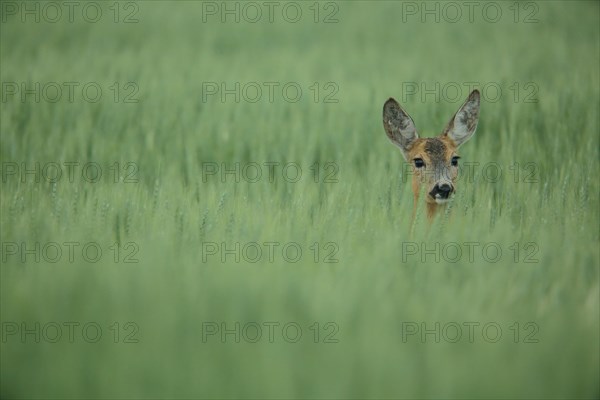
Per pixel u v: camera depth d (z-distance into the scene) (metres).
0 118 20.19
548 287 10.13
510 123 19.53
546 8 39.19
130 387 7.72
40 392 7.82
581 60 27.36
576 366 8.23
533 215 12.82
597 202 13.87
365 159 18.45
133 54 28.98
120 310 8.81
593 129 18.86
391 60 28.75
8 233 11.37
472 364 7.95
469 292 9.54
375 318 8.61
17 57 28.00
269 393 7.62
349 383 7.66
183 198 13.23
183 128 20.28
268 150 18.97
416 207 13.62
